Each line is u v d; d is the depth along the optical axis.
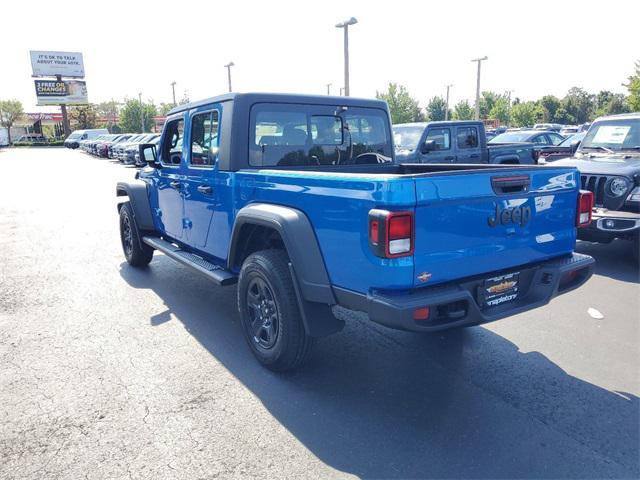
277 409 3.42
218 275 4.46
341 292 3.26
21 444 3.05
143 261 6.98
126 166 28.14
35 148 59.47
